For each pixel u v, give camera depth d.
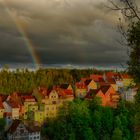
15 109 127.44
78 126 101.06
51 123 111.94
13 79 187.25
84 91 159.88
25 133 109.12
